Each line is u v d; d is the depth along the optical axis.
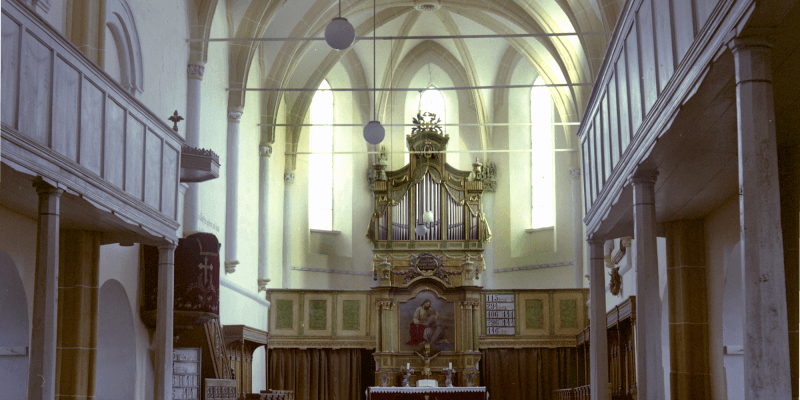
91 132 12.34
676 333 16.20
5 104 9.88
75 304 15.15
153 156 14.93
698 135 10.59
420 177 32.97
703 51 8.52
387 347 30.52
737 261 14.58
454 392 27.80
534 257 32.72
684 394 15.89
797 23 7.54
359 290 31.08
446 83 34.72
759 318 7.37
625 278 23.81
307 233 32.50
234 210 25.09
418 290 31.19
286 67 29.11
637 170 12.12
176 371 18.73
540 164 33.62
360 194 33.88
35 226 14.34
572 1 24.06
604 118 14.65
